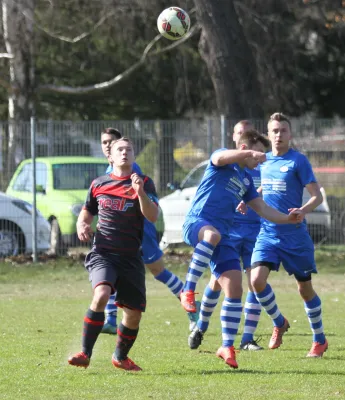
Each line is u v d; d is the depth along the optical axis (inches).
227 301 941.8
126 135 2289.6
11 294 1760.6
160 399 763.4
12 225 2198.6
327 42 3850.9
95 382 844.0
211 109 3890.3
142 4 3368.6
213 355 1026.7
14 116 3309.5
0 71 3494.1
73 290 1829.5
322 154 2335.1
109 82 3676.2
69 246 2240.4
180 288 1291.8
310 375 890.7
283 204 1074.7
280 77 3486.7
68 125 2269.9
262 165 1089.4
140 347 1089.4
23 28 3282.5
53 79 3946.9
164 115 4055.1
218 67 2682.1
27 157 2266.2
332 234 2305.6
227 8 2669.8
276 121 1080.8
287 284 1951.3
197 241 978.7
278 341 1101.1
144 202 869.2
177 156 2314.2
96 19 3614.7
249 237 1165.7
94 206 920.3
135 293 897.5
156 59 3745.1
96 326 866.1
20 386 823.1
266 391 802.2
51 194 2251.5
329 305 1578.5
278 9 3334.2
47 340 1139.3
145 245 1267.2
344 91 4146.2
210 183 987.9
